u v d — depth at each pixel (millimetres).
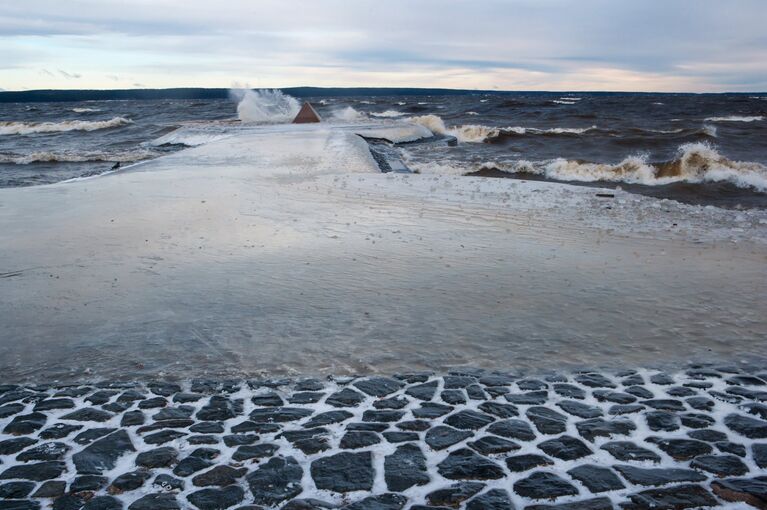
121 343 4133
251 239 6746
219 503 2535
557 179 15336
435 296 4891
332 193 9789
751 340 4082
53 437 3088
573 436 3023
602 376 3645
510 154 20203
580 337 4148
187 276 5461
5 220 7879
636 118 42219
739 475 2672
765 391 3434
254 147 17266
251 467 2801
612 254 6137
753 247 6461
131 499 2570
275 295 4941
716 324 4336
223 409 3334
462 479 2684
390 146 21891
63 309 4727
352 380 3633
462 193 9906
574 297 4863
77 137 30188
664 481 2641
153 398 3457
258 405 3373
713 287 5090
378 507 2494
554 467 2766
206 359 3896
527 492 2580
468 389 3506
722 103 76938
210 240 6727
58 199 9391
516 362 3818
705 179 14266
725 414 3201
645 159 18203
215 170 12656
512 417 3211
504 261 5848
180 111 63000
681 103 76500
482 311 4582
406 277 5359
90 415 3291
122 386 3598
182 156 15609
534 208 8664
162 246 6500
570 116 44969
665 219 7973
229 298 4891
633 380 3592
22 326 4418
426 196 9570
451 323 4371
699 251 6273
